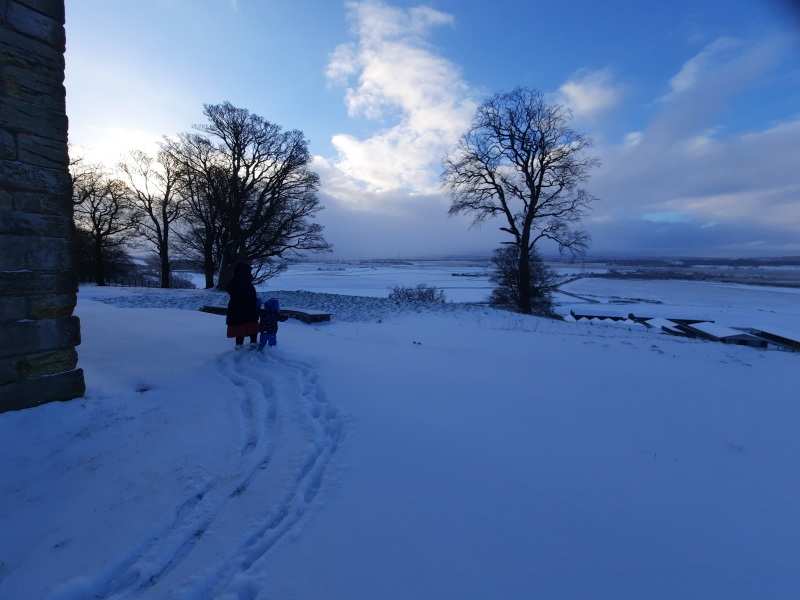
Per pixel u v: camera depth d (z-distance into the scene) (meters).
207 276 32.00
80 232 36.59
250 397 5.29
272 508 3.04
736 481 3.62
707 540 2.80
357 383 5.89
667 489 3.44
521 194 25.81
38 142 4.49
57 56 4.63
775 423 5.04
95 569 2.55
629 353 9.42
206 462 3.76
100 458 3.82
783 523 3.02
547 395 5.82
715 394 6.20
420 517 2.95
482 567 2.48
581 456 3.99
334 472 3.52
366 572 2.42
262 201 29.17
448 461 3.78
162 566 2.57
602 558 2.59
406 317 15.50
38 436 4.07
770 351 10.41
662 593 2.32
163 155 31.67
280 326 11.20
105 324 9.84
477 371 6.98
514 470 3.67
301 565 2.46
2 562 2.63
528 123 24.80
